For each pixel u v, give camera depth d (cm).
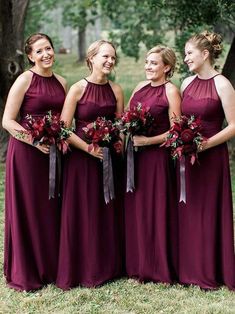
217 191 450
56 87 456
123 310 423
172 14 932
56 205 462
